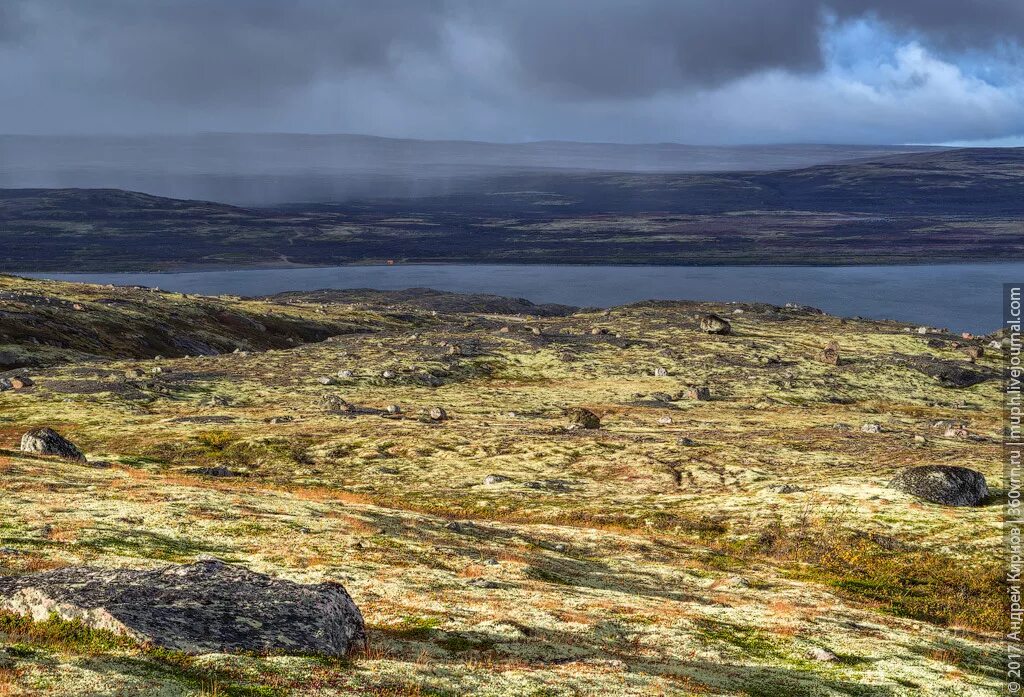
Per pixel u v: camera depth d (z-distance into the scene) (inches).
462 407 5315.0
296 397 5447.8
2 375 5462.6
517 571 1620.3
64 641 766.5
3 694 641.6
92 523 1529.3
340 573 1366.9
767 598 1756.9
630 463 3617.1
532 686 861.2
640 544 2273.6
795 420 5039.4
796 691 1027.9
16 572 1133.7
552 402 5620.1
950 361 7411.4
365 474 3408.0
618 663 1008.9
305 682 760.3
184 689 701.9
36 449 2630.4
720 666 1110.4
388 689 780.6
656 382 6432.1
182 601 854.5
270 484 2896.2
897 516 2500.0
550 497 3048.7
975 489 2721.5
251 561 1406.3
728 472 3420.3
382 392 5787.4
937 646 1408.7
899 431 4557.1
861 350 7721.5
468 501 2992.1
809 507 2669.8
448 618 1139.3
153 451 3676.2
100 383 5339.6
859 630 1459.2
